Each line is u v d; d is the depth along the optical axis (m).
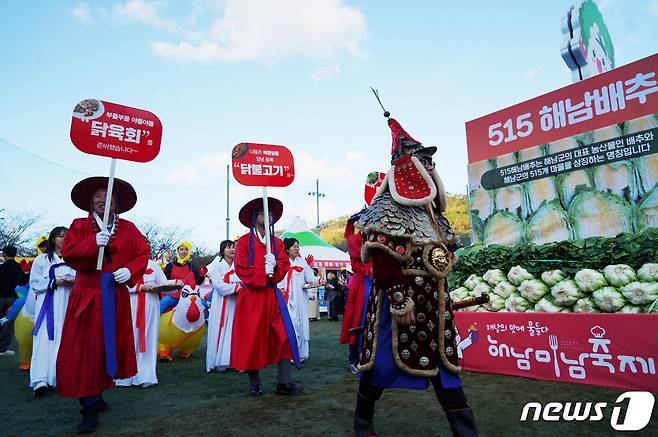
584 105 4.73
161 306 6.12
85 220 3.30
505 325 4.38
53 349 4.32
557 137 4.93
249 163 4.40
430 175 2.46
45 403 3.96
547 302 4.24
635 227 4.31
